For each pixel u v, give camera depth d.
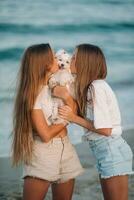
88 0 16.27
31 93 3.78
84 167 6.41
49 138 3.75
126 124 9.21
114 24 15.88
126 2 16.39
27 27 15.22
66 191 3.99
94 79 3.83
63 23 15.56
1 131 8.61
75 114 3.90
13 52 13.92
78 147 7.38
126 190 3.72
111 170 3.68
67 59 4.11
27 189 3.80
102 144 3.74
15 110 3.87
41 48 3.86
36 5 15.87
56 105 3.85
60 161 3.84
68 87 3.92
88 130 3.83
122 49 14.57
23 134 3.79
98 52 3.86
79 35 15.27
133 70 13.09
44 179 3.76
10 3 15.73
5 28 15.13
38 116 3.76
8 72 12.39
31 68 3.81
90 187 5.67
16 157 3.84
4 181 5.94
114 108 3.76
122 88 11.69
